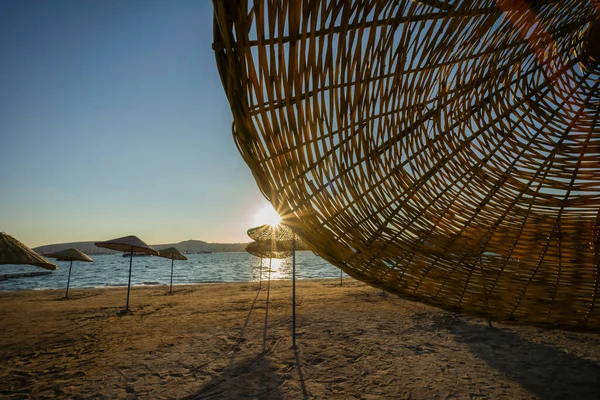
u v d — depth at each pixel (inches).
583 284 46.3
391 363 229.9
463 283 47.0
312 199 43.3
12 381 216.5
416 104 53.3
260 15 32.2
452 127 58.6
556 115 63.6
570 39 66.0
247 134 35.6
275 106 36.9
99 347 289.7
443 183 55.7
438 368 218.2
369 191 48.8
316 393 185.6
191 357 253.0
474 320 343.3
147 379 212.7
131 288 836.6
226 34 31.5
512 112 63.1
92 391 197.6
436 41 48.5
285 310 434.9
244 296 600.7
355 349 262.7
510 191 56.6
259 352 260.7
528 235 51.5
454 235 51.4
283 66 35.6
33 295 719.1
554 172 57.1
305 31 35.1
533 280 46.8
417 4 43.1
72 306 529.0
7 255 343.3
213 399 182.2
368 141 48.0
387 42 43.6
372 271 46.7
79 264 3408.0
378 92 47.1
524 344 262.4
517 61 61.9
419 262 48.4
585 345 255.6
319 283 851.4
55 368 239.0
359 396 180.7
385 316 380.5
